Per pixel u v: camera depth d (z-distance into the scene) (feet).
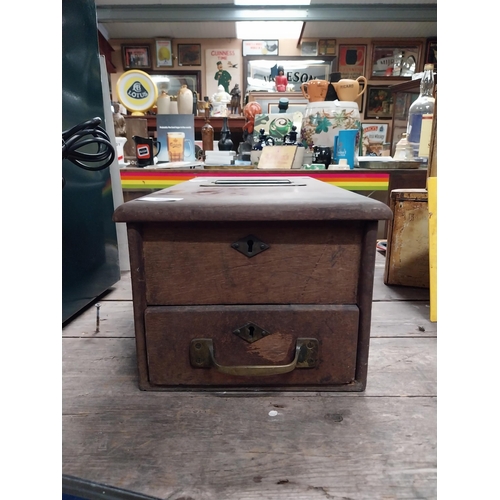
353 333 1.84
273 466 1.39
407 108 6.96
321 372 1.88
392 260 3.38
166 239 1.79
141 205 1.72
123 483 1.32
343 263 1.81
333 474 1.36
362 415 1.69
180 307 1.84
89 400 1.81
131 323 2.65
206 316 1.83
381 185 4.94
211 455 1.45
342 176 4.90
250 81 11.30
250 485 1.31
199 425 1.63
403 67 11.19
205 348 1.84
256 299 1.86
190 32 10.71
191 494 1.27
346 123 5.35
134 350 2.29
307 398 1.84
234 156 6.10
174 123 6.01
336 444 1.51
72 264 2.66
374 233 1.75
